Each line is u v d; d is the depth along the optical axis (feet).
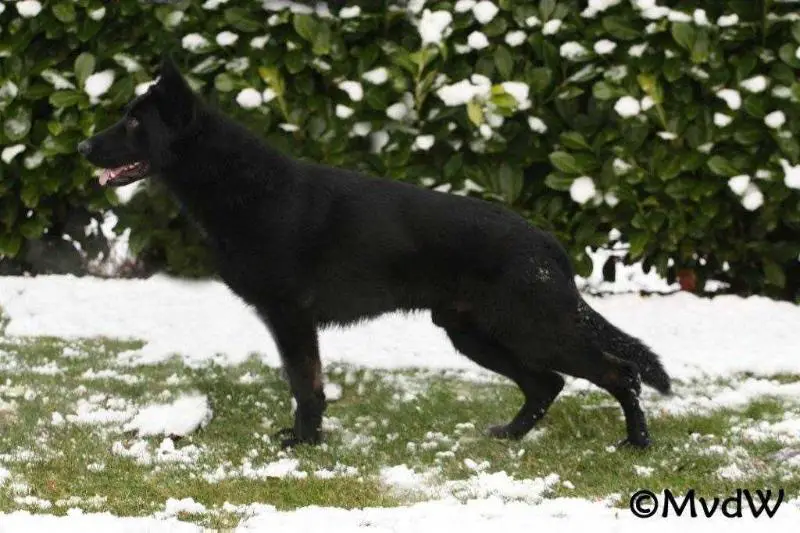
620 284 39.01
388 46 36.22
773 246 36.35
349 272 25.62
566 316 24.75
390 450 25.75
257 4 36.60
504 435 26.71
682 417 27.58
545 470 24.07
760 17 35.55
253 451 25.43
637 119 35.19
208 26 37.17
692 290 37.52
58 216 39.91
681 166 35.22
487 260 24.89
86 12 37.40
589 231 36.04
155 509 21.35
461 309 25.76
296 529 19.66
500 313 24.90
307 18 35.73
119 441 25.79
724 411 28.22
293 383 26.08
